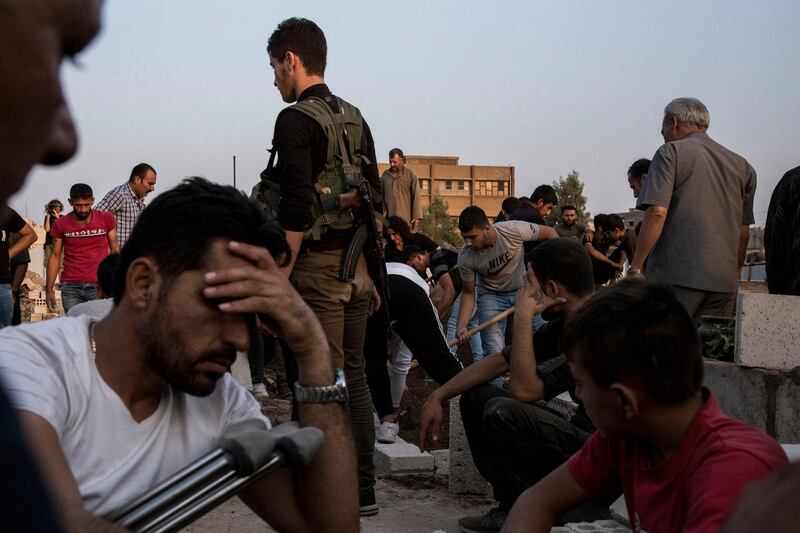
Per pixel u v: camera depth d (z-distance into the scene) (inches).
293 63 167.5
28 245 331.6
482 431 155.7
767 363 181.9
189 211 64.9
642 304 79.4
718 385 189.8
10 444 25.8
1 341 64.4
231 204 66.5
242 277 65.7
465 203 4264.3
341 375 78.9
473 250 299.6
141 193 366.9
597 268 418.9
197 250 64.4
